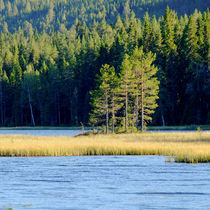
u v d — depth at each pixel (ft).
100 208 236.43
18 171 345.51
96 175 326.65
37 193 270.05
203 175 321.73
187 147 440.45
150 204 244.01
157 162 387.75
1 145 470.39
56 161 399.65
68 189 280.51
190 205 242.37
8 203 247.09
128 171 341.82
